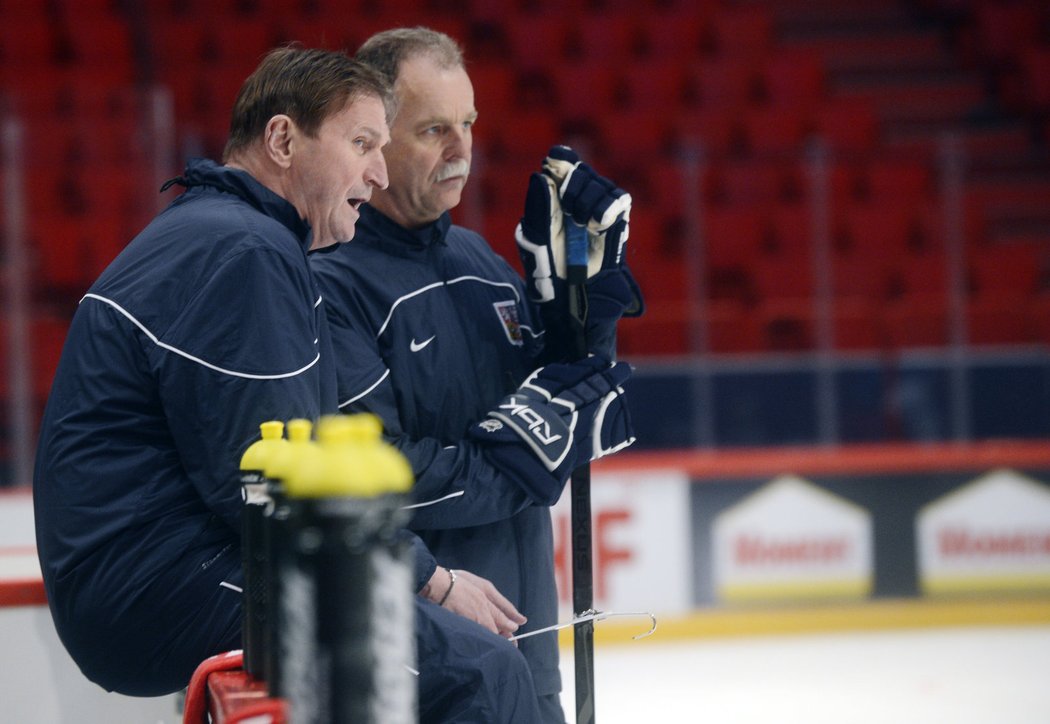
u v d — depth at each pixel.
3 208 25.55
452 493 8.15
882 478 24.11
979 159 37.41
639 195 32.25
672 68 37.84
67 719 10.07
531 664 8.94
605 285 8.92
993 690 20.47
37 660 10.05
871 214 32.31
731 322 26.84
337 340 8.50
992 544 24.47
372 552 4.36
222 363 6.85
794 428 24.69
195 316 6.89
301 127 7.55
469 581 7.74
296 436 5.53
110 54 35.94
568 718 18.34
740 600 23.73
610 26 39.72
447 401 8.81
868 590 24.14
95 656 7.36
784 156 32.53
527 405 8.32
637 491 23.33
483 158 27.55
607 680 21.17
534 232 8.80
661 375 24.50
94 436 7.07
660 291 30.11
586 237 8.81
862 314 27.66
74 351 7.22
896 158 32.44
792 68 38.44
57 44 35.94
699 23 40.22
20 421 22.98
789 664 22.09
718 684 20.88
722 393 24.59
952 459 24.28
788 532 23.86
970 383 25.08
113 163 28.03
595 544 23.16
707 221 31.47
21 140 27.61
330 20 38.06
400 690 4.49
